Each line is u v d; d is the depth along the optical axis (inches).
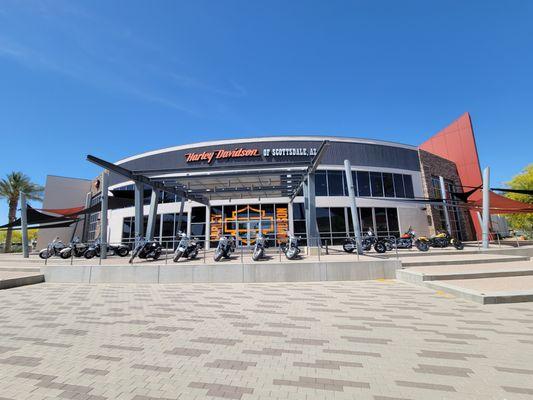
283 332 203.6
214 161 941.2
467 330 200.4
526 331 196.4
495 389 120.6
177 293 360.2
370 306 275.1
